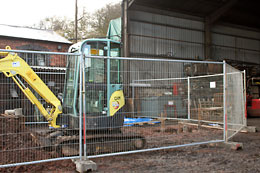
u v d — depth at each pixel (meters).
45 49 14.73
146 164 4.58
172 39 16.09
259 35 20.80
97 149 5.00
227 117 6.24
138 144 5.48
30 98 4.78
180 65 15.87
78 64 5.02
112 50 5.72
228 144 5.84
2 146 4.79
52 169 4.19
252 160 4.87
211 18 17.31
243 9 17.67
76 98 4.93
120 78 5.59
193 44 17.05
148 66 14.64
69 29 31.67
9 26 15.48
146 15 15.23
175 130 8.12
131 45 14.43
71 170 4.17
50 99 4.91
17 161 4.40
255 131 8.55
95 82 5.19
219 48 18.48
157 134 7.37
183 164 4.59
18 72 4.62
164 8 15.84
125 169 4.27
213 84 8.62
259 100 13.67
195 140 6.75
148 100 6.93
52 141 5.04
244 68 18.16
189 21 17.02
